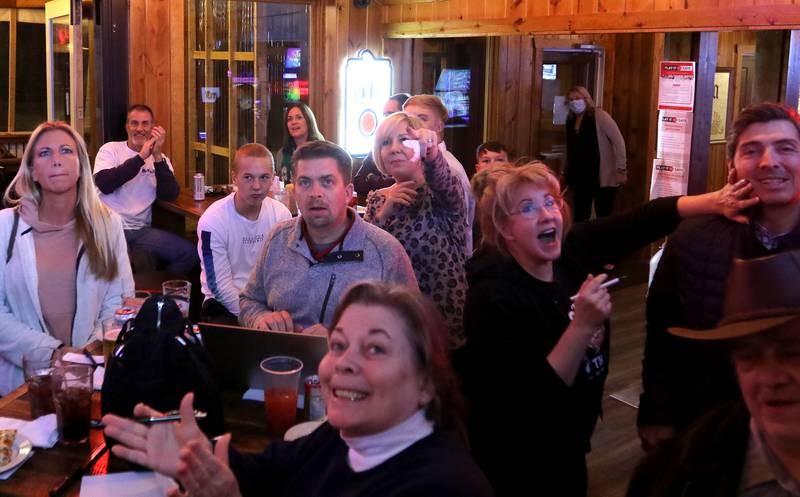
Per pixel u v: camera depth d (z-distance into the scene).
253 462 1.68
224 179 7.19
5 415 2.23
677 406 2.23
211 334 2.25
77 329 2.95
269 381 2.11
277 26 7.06
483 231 2.19
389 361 1.43
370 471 1.44
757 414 1.19
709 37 4.43
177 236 5.54
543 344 2.05
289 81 7.04
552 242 2.11
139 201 5.63
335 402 1.45
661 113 4.64
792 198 2.11
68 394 2.03
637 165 7.83
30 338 2.81
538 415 2.00
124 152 5.64
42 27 8.62
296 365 2.19
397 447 1.44
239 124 7.23
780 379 1.15
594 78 7.89
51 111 6.86
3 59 8.51
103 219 3.00
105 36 6.03
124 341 1.97
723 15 4.21
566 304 2.16
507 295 2.04
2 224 2.88
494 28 5.68
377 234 2.64
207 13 6.80
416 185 2.98
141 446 1.52
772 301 1.17
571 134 7.35
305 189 2.51
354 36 6.82
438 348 1.48
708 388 2.16
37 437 2.05
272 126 7.22
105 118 6.11
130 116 5.60
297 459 1.65
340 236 2.62
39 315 2.90
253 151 3.68
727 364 2.10
